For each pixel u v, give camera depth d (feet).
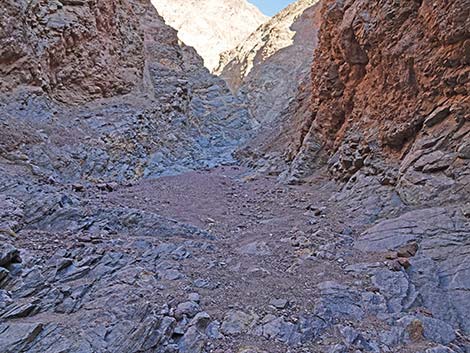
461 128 22.67
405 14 27.12
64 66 49.19
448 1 22.43
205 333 12.44
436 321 13.35
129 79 61.98
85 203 25.14
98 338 11.29
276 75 111.86
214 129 85.92
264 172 49.24
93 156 42.29
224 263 18.40
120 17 65.62
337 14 36.78
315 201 31.27
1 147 32.17
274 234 23.41
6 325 11.37
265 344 12.08
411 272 16.62
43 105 42.09
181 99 73.97
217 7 184.14
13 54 40.40
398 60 27.37
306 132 44.37
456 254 16.99
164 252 18.69
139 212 23.98
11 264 14.60
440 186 21.88
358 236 21.84
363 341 12.28
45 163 34.94
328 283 16.01
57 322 11.93
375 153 29.30
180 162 59.77
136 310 12.85
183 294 14.49
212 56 160.86
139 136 53.36
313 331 12.83
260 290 15.57
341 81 36.91
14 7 40.70
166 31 90.53
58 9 49.57
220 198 35.01
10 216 19.81
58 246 17.60
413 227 19.89
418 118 25.66
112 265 16.44
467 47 21.88
